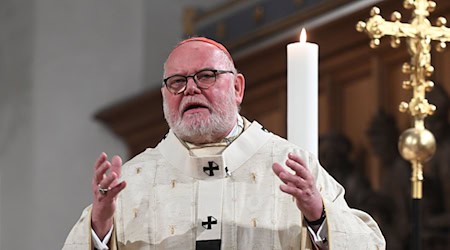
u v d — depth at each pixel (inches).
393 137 444.8
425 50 274.5
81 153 599.8
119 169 222.7
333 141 462.6
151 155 252.1
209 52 239.9
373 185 455.8
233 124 245.4
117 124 593.6
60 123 600.4
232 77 241.8
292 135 257.3
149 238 240.1
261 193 241.8
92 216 230.7
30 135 601.0
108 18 606.2
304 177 221.1
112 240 236.2
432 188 413.1
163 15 607.8
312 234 232.8
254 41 531.5
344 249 231.5
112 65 603.5
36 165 596.4
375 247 236.5
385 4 435.5
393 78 454.3
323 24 472.1
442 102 411.8
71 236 232.8
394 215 433.1
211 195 241.6
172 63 239.9
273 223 238.1
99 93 601.9
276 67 507.2
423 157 272.4
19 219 602.9
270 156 247.1
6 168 612.7
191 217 240.1
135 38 601.9
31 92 602.2
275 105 514.6
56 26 604.7
